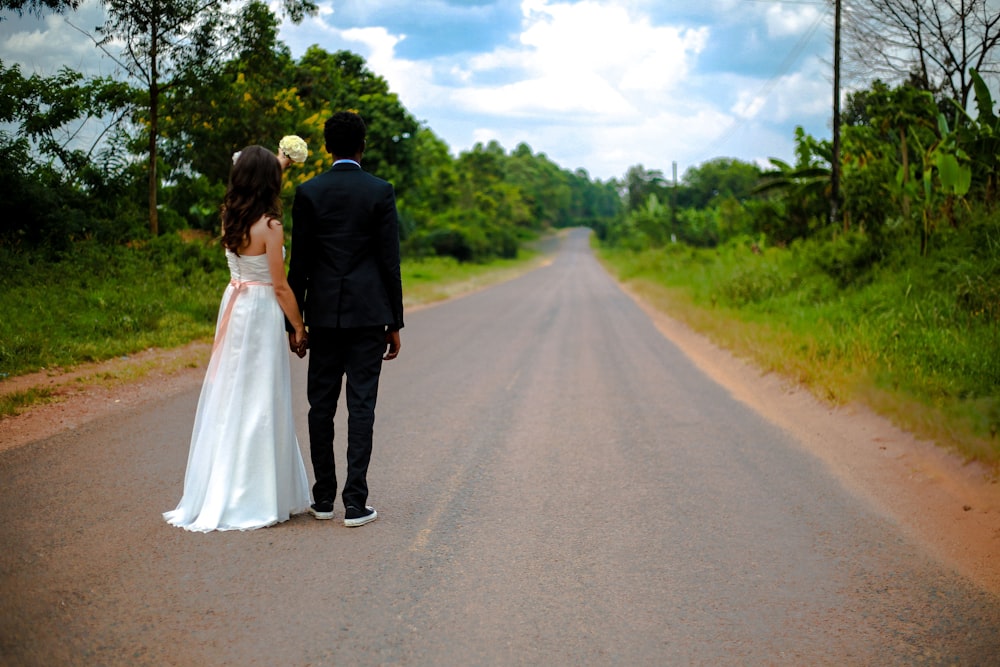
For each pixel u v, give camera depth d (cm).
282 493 381
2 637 249
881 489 469
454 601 299
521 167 14838
